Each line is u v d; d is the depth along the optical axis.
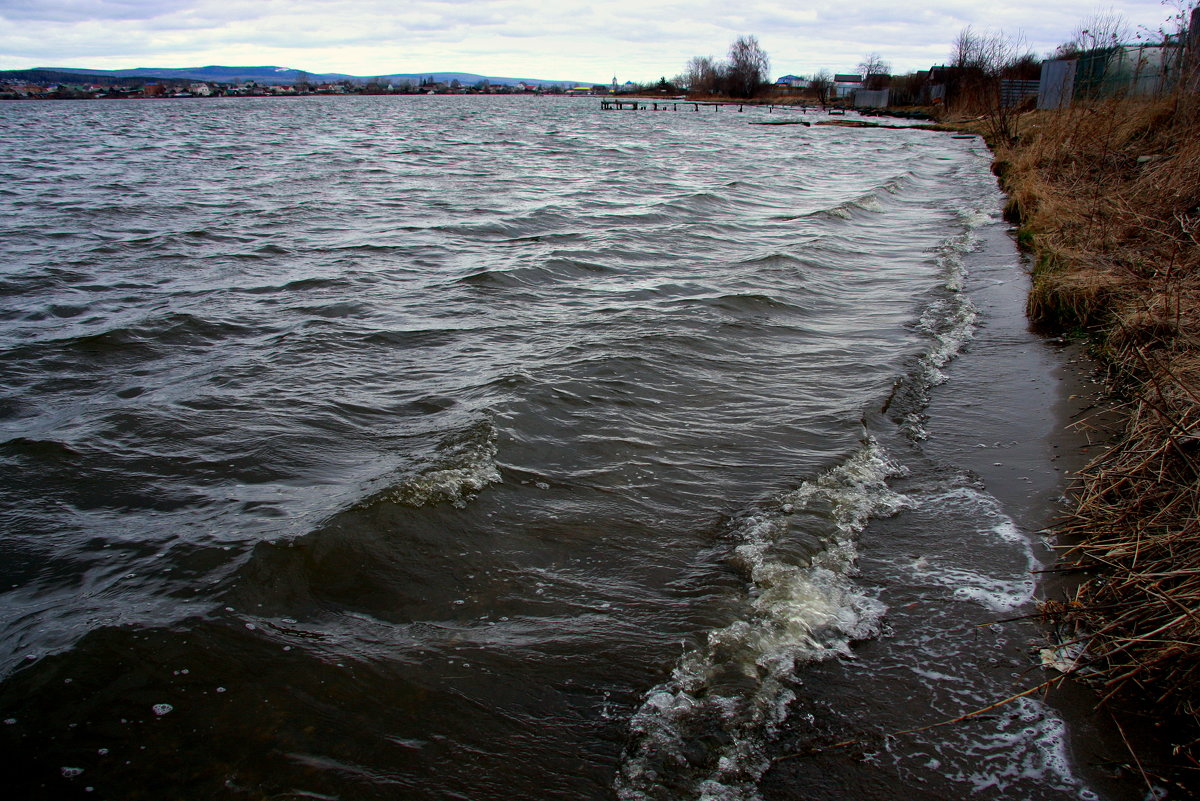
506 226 13.56
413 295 8.96
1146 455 4.20
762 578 3.78
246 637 3.34
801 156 30.72
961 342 7.38
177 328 7.67
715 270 10.13
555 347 7.01
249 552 3.89
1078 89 18.38
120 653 3.23
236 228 13.60
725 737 2.89
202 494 4.57
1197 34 12.62
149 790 2.63
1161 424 4.12
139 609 3.51
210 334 7.54
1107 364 6.33
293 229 13.52
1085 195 10.36
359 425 5.44
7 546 4.05
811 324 7.91
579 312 8.20
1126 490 4.15
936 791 2.66
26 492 4.61
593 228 13.34
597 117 78.31
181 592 3.62
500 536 4.10
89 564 3.88
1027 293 8.99
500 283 9.35
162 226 13.84
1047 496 4.49
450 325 7.75
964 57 53.22
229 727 2.88
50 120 68.50
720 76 127.88
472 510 4.31
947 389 6.22
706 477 4.77
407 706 3.00
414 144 38.69
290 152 32.88
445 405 5.72
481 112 94.69
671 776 2.72
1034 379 6.33
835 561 3.93
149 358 6.93
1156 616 3.15
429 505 4.30
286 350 7.02
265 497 4.51
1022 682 3.13
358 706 2.99
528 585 3.73
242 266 10.55
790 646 3.34
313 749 2.79
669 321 7.76
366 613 3.53
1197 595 3.01
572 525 4.22
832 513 4.35
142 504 4.47
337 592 3.66
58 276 9.97
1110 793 2.64
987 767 2.75
